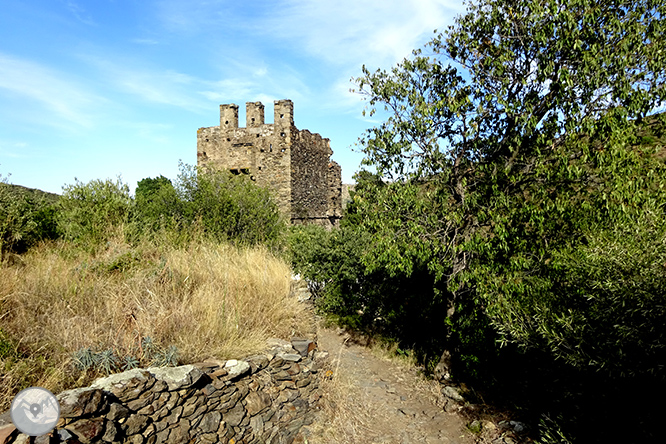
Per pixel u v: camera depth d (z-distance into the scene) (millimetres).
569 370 4711
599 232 4273
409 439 4973
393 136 6523
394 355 8156
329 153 28203
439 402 6109
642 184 4480
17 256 5812
